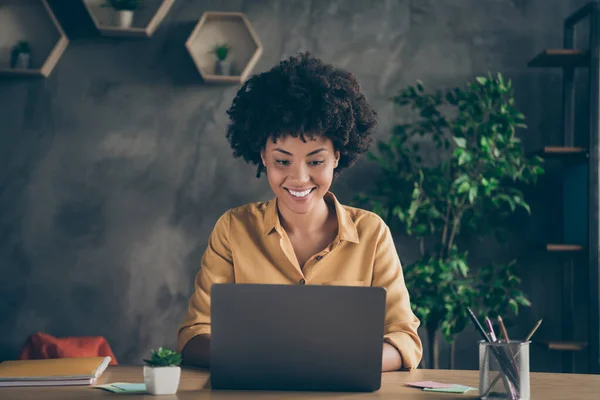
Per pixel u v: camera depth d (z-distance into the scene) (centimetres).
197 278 188
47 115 371
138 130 372
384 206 348
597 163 332
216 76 363
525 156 359
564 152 339
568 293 362
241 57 375
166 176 372
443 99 376
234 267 186
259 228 187
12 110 370
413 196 326
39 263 367
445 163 340
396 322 176
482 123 333
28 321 364
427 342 359
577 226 352
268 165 175
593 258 330
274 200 188
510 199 341
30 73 362
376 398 128
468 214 347
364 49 379
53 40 371
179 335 175
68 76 372
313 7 379
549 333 371
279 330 132
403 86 378
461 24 380
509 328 372
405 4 380
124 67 374
